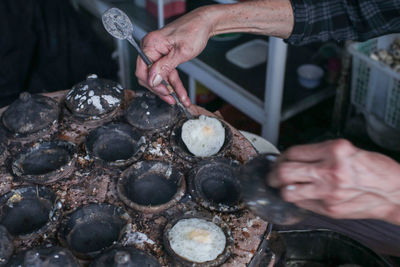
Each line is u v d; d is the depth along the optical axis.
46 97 1.14
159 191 1.00
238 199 0.99
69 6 2.06
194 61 1.77
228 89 1.66
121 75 2.04
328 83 1.80
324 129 1.91
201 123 1.09
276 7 1.08
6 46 1.86
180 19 1.09
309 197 0.76
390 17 1.06
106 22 1.03
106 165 1.02
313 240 1.21
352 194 0.75
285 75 1.83
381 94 1.65
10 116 1.09
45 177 1.00
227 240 0.93
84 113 1.11
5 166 1.04
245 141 1.10
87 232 0.95
